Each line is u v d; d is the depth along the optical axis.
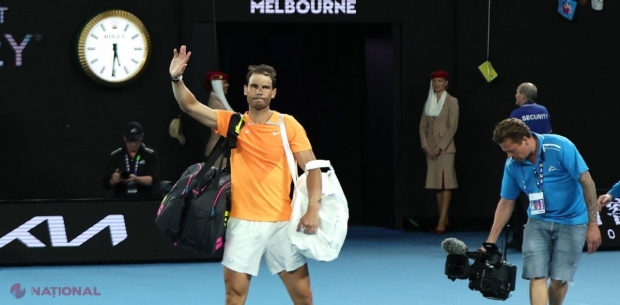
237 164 5.95
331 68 14.72
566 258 6.57
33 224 10.34
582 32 13.95
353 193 14.91
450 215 13.95
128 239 10.49
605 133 14.07
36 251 10.33
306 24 13.70
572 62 13.94
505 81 13.84
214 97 12.17
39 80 12.86
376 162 14.40
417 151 13.75
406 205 13.81
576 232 6.54
